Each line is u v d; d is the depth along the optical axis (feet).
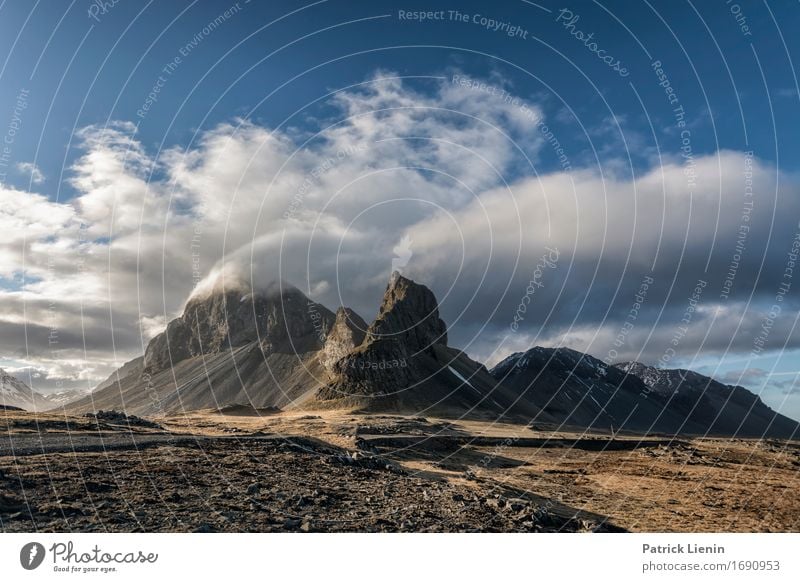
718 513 137.59
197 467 117.50
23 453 117.80
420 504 109.91
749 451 327.26
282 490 105.91
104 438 150.61
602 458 281.74
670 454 300.81
